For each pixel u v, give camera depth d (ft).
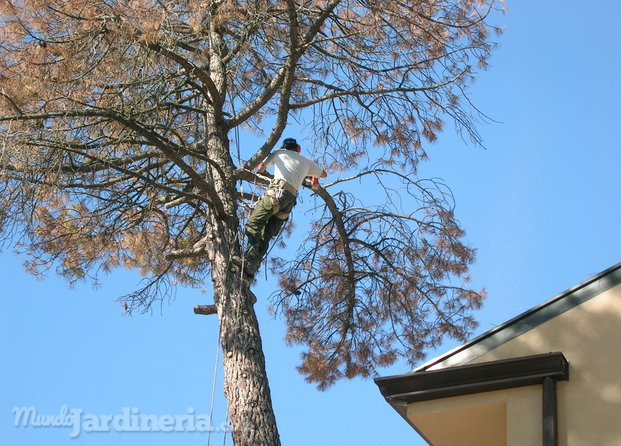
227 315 30.66
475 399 26.17
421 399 26.66
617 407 24.66
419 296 41.04
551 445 24.36
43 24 30.86
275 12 34.24
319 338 41.75
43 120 30.27
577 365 25.57
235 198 33.58
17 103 29.91
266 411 28.89
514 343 26.48
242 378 29.35
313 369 41.42
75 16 30.12
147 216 36.55
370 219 39.83
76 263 38.27
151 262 40.11
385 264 40.75
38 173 29.63
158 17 30.32
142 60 30.55
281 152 32.60
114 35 30.09
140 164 36.04
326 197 39.06
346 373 41.65
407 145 38.27
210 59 36.37
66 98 30.01
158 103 31.99
